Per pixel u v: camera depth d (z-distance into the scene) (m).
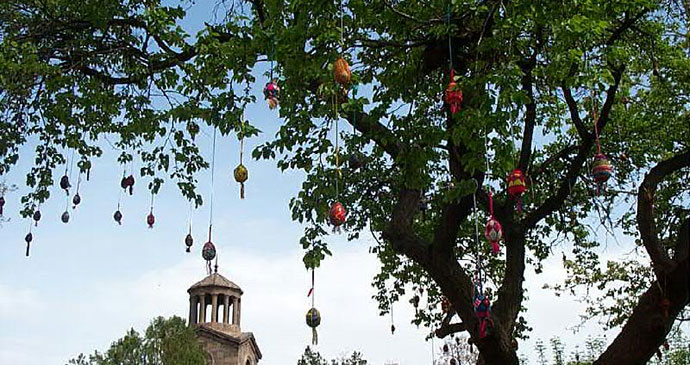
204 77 11.44
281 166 10.62
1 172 13.02
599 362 10.05
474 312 10.31
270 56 9.44
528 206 15.47
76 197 11.97
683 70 13.88
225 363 42.31
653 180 10.75
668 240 14.59
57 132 13.53
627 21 10.82
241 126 9.65
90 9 12.44
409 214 11.74
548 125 14.06
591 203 15.68
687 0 12.08
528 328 18.00
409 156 10.12
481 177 10.08
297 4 9.03
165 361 30.27
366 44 10.31
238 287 45.59
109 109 12.82
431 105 11.28
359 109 9.16
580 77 8.66
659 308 9.80
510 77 8.63
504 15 9.30
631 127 15.19
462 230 16.66
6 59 11.32
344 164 12.33
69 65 12.73
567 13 8.90
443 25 9.42
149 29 11.90
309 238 10.26
